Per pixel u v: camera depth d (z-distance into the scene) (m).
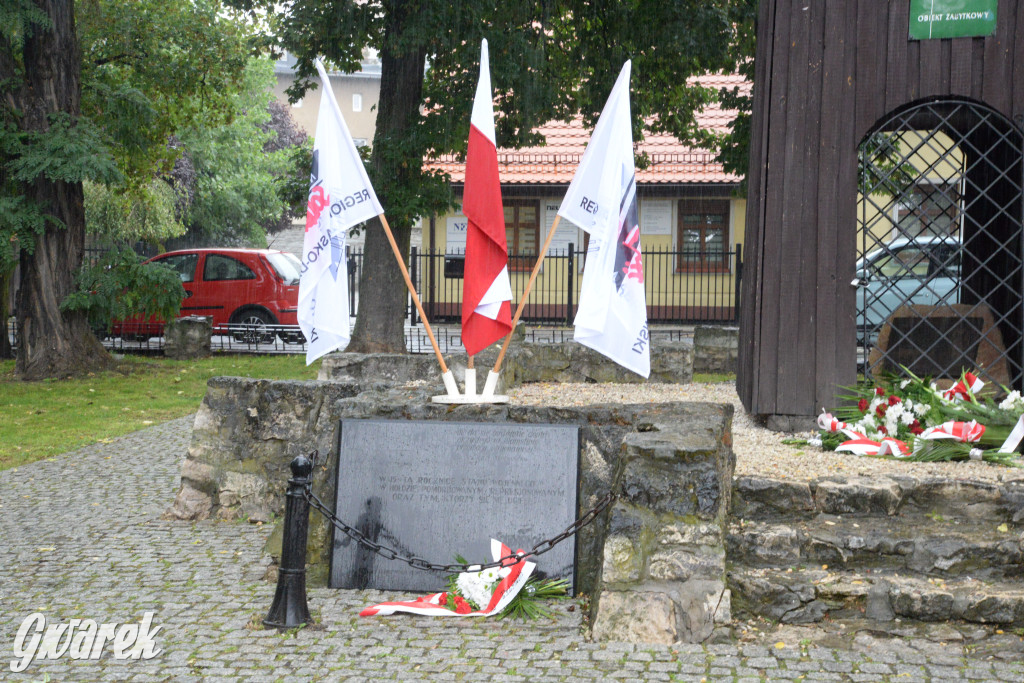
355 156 5.94
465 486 5.13
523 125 14.46
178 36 17.22
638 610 4.36
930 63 6.79
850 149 6.93
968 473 5.30
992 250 8.03
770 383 7.01
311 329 5.91
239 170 40.16
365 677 3.93
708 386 10.35
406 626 4.55
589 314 5.75
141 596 4.98
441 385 6.70
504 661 4.10
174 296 14.91
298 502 4.60
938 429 5.86
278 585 4.59
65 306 14.16
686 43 14.68
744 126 16.44
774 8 7.02
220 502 6.66
